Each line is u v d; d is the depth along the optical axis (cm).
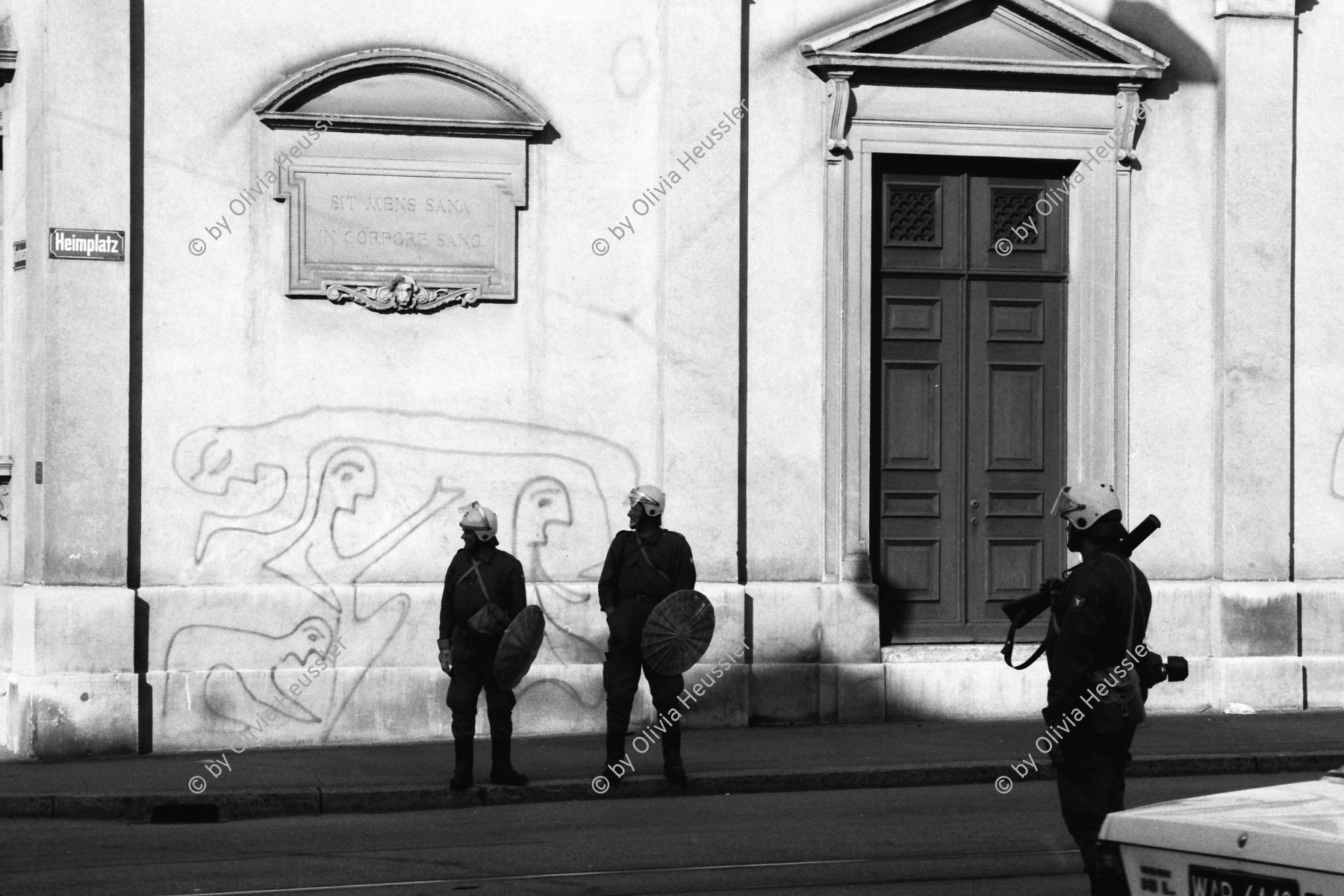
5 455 1305
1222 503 1441
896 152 1403
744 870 856
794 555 1377
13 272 1302
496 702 1096
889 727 1346
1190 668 1427
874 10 1398
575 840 947
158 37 1272
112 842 964
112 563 1250
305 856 908
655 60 1358
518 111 1328
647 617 1105
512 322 1334
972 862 873
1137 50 1416
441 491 1320
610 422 1348
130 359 1261
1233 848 498
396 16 1318
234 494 1284
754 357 1371
